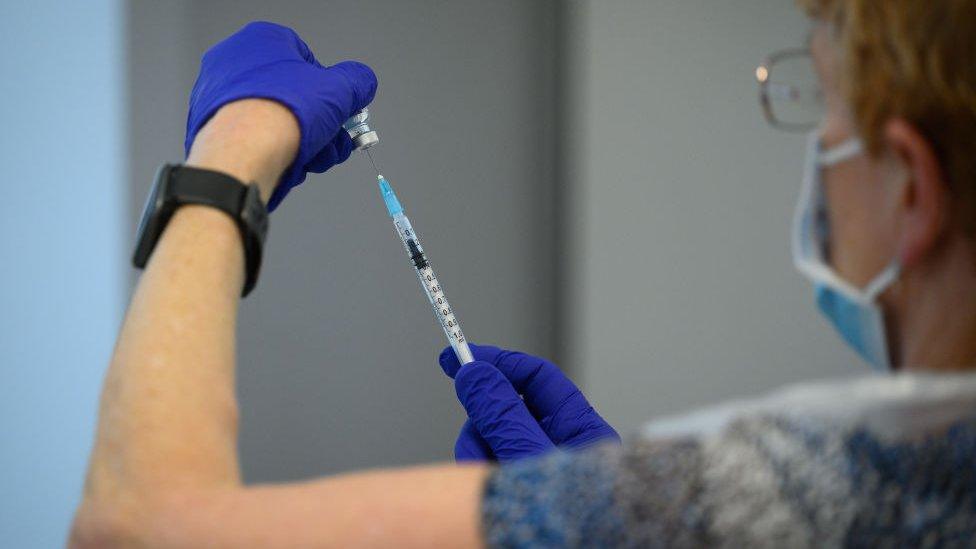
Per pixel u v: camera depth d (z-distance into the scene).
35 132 1.53
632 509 0.70
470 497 0.74
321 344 1.59
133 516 0.79
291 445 1.59
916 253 0.77
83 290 1.55
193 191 0.97
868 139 0.79
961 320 0.79
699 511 0.70
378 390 1.60
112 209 1.55
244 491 0.79
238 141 1.00
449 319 1.18
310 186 1.57
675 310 1.64
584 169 1.61
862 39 0.77
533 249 1.61
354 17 1.57
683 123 1.63
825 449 0.71
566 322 1.62
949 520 0.68
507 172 1.60
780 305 1.66
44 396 1.55
